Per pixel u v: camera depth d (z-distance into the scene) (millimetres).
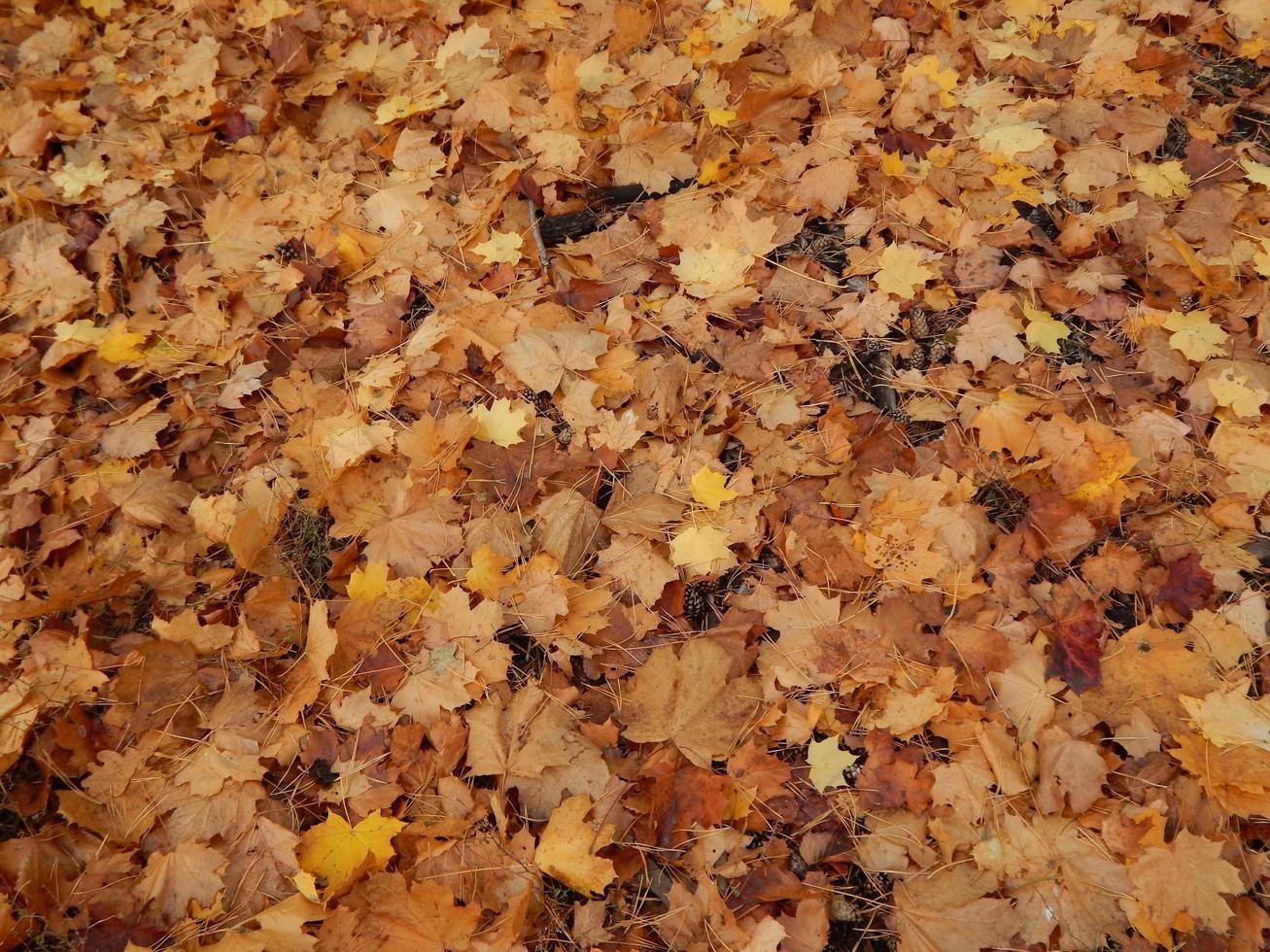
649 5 3531
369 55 3467
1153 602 2219
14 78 3354
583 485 2475
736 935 1807
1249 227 2844
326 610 2178
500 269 2871
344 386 2701
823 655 2156
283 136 3250
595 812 1956
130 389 2713
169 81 3379
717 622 2264
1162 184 2955
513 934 1778
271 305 2885
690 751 2031
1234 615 2166
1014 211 2930
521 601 2258
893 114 3180
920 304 2812
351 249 2965
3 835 1968
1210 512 2334
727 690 2111
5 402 2645
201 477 2572
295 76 3434
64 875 1921
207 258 2996
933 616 2201
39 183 3092
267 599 2270
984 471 2453
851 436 2508
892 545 2281
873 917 1870
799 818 1981
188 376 2756
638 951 1835
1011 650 2137
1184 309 2715
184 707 2143
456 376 2695
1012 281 2812
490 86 3205
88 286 2875
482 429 2545
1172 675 2080
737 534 2350
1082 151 3043
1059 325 2670
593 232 3010
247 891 1906
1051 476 2410
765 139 3162
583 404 2578
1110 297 2736
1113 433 2451
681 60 3318
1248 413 2463
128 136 3240
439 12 3566
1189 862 1822
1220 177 2973
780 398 2602
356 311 2873
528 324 2740
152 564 2361
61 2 3605
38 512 2404
